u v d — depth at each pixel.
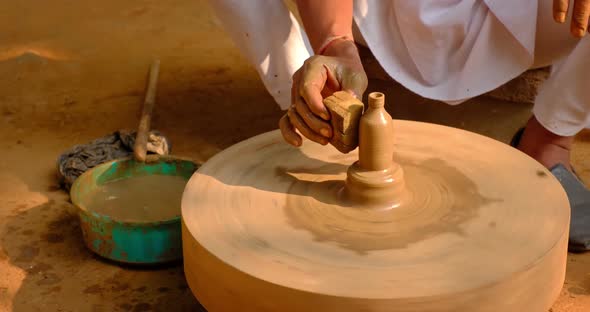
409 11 2.64
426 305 1.65
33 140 3.39
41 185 3.03
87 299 2.38
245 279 1.75
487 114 3.21
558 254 1.84
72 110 3.68
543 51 2.79
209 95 3.80
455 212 1.98
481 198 2.03
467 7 2.59
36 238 2.70
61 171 2.96
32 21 4.83
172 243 2.47
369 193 1.99
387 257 1.79
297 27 2.79
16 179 3.07
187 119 3.56
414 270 1.74
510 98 3.15
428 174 2.17
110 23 4.79
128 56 4.30
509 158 2.23
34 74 4.05
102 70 4.12
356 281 1.70
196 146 3.30
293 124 2.10
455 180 2.12
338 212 1.99
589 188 2.93
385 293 1.65
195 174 2.18
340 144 2.01
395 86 3.24
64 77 4.03
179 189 2.77
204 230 1.92
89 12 4.98
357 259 1.79
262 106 3.68
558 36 2.70
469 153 2.27
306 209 2.01
